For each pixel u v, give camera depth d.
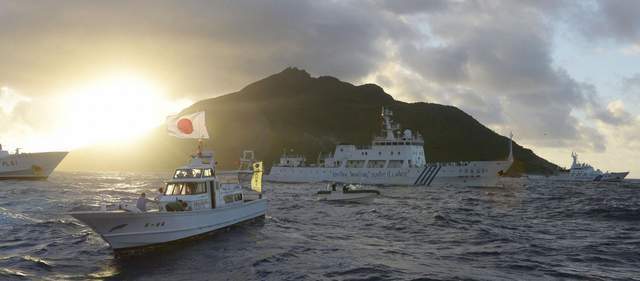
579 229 35.47
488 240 29.44
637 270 21.23
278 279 19.08
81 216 21.08
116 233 22.19
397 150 103.62
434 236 31.14
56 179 137.62
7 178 108.50
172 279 19.25
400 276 19.53
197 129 30.16
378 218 41.62
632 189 126.69
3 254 23.47
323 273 20.03
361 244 27.78
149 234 23.45
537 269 21.25
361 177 105.19
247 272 20.23
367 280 18.88
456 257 23.92
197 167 29.17
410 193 79.62
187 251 24.33
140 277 19.50
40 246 25.56
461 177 95.00
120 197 66.81
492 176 92.56
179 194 27.62
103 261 22.22
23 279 18.83
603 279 19.50
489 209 52.62
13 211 42.81
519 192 92.88
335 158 112.25
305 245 26.97
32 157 111.31
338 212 47.03
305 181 115.38
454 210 49.47
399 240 29.48
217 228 29.56
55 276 19.52
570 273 20.47
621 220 42.28
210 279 19.19
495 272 20.56
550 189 120.75
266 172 161.38
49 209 45.19
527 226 37.22
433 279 19.05
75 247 25.34
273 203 57.22
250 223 35.56
